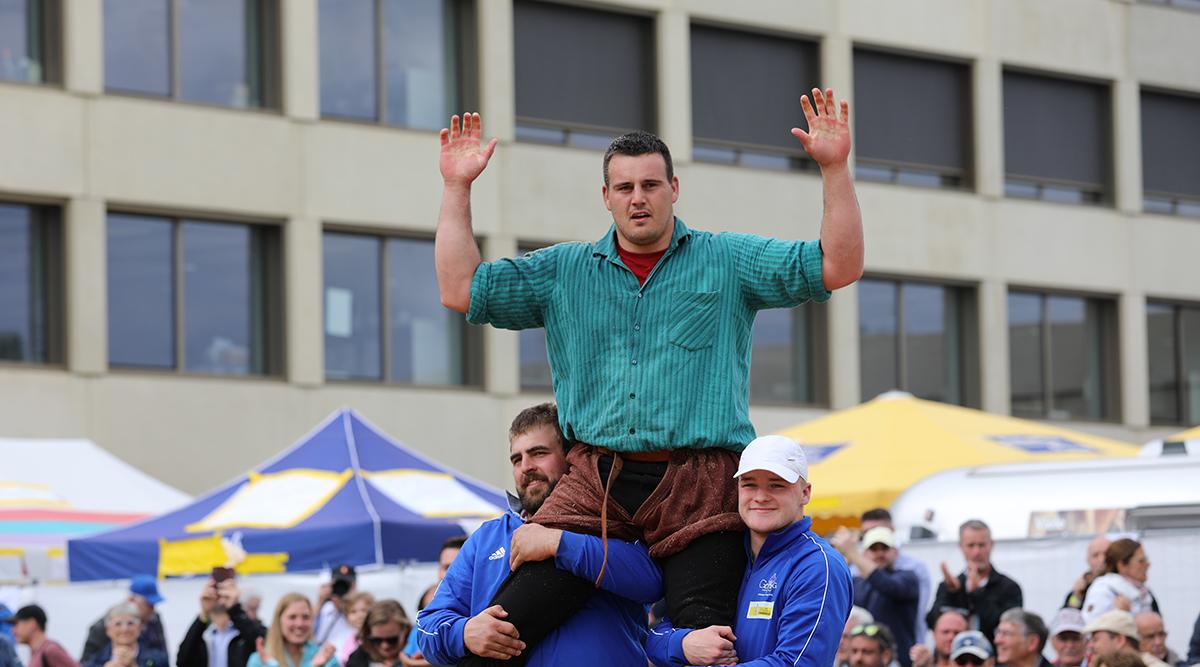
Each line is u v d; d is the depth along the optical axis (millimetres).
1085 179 69375
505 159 57375
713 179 60594
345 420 35156
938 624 24281
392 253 56719
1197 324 71312
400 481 34062
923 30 65188
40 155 50188
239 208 53219
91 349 50719
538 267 12641
